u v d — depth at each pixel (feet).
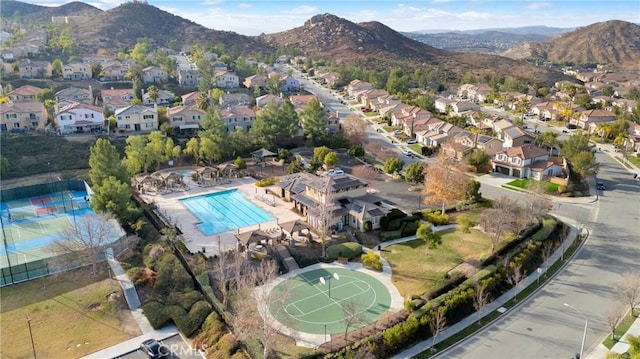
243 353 139.85
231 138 358.23
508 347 149.48
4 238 226.99
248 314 152.35
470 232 230.48
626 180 326.65
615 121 459.32
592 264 204.95
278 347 145.79
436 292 172.24
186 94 515.50
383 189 296.71
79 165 332.19
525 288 184.85
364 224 230.48
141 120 390.42
